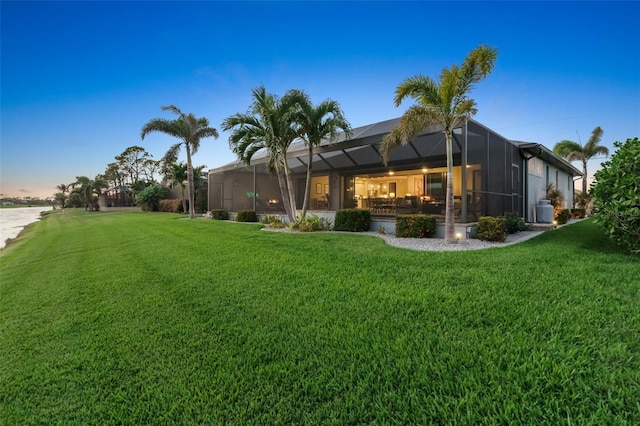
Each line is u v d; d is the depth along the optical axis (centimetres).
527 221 1163
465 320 270
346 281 407
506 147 1020
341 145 1050
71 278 562
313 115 958
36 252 1012
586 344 216
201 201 2605
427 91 649
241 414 177
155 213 2697
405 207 1191
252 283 430
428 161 1179
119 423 180
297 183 1786
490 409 162
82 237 1249
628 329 233
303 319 300
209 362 236
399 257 528
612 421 146
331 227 1109
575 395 164
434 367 203
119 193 4384
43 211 5378
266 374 214
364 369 209
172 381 215
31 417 192
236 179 1677
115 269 592
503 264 450
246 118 1032
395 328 265
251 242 768
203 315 330
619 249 561
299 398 186
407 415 164
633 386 169
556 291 324
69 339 300
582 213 1608
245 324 299
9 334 326
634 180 494
